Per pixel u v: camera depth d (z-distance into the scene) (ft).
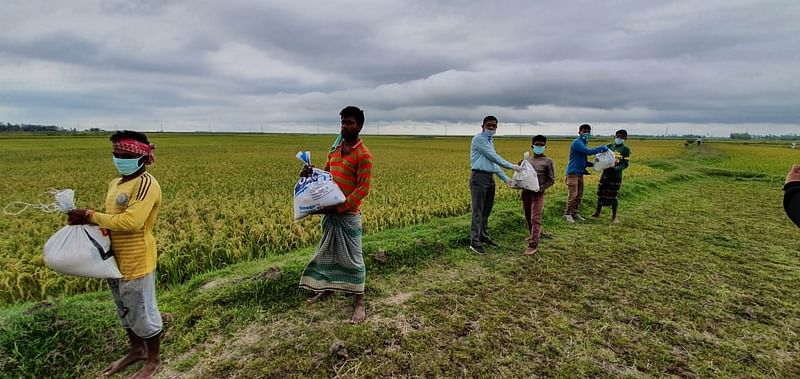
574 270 17.97
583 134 27.04
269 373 10.12
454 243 21.18
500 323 12.89
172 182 47.78
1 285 15.26
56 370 10.22
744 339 12.19
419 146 188.14
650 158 95.86
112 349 10.91
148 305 9.75
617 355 11.27
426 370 10.42
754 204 35.83
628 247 21.61
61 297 13.93
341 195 12.12
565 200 32.35
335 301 14.11
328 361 10.69
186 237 20.44
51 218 26.30
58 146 148.46
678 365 10.86
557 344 11.71
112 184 9.51
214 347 11.23
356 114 12.35
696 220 28.71
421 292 15.28
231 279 14.99
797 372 10.62
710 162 90.99
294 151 128.26
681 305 14.39
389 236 21.63
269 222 23.76
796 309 14.19
